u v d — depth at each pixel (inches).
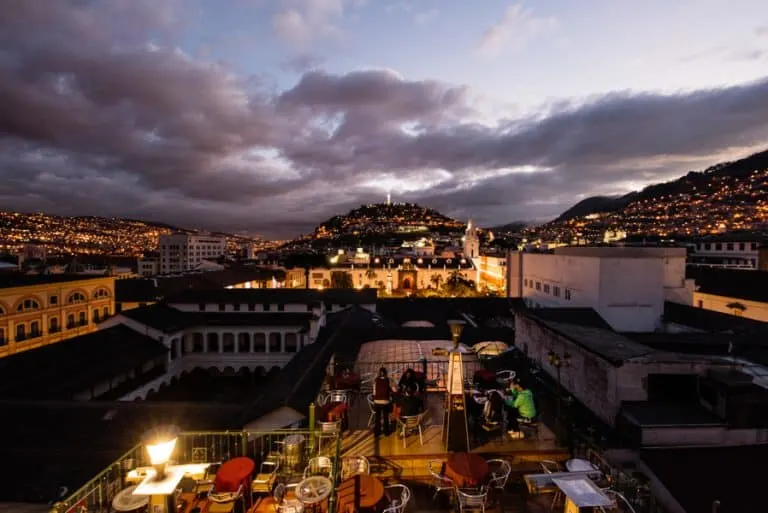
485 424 490.6
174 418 961.5
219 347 2127.2
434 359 831.7
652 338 1003.3
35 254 6063.0
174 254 7450.8
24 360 1407.5
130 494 342.3
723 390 576.7
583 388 692.7
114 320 1926.7
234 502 366.3
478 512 384.2
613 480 456.8
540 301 1915.6
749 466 535.5
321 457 428.5
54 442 874.1
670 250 1626.5
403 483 439.5
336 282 6338.6
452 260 6815.9
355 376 663.8
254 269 4741.6
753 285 1863.9
